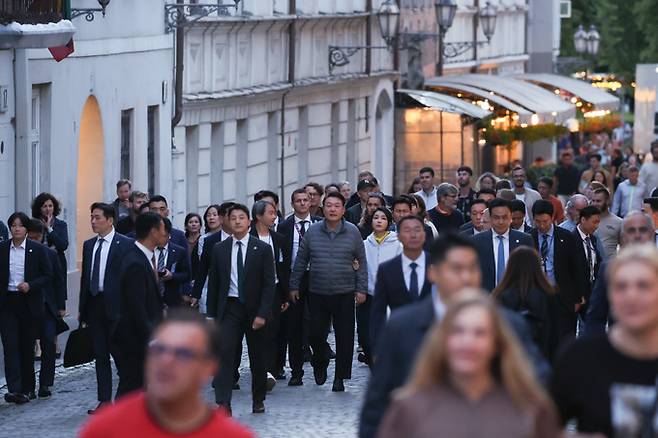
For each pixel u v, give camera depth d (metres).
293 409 31.61
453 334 12.86
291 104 70.44
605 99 97.50
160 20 55.97
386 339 16.19
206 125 60.66
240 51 63.22
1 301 32.66
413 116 84.50
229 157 63.28
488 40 89.56
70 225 48.75
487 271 30.77
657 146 63.03
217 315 30.83
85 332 31.44
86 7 49.09
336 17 73.75
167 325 13.02
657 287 13.98
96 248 31.47
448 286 16.12
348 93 77.94
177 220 58.47
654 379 14.13
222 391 30.34
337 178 77.31
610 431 14.17
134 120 53.84
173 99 57.16
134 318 28.33
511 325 15.86
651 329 14.16
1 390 34.00
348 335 33.91
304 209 37.91
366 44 79.56
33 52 45.31
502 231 30.83
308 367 37.84
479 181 52.41
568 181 72.69
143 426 13.03
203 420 13.11
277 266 34.53
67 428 29.48
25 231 32.81
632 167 56.19
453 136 84.19
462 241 16.28
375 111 82.25
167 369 12.89
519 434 12.81
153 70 55.22
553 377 14.38
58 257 35.62
